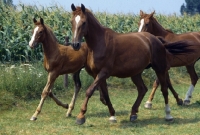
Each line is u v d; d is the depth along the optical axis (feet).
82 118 23.82
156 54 25.89
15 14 48.42
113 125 25.18
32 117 26.35
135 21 59.36
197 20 69.87
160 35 32.45
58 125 25.02
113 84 41.93
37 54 42.37
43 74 35.65
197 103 33.47
